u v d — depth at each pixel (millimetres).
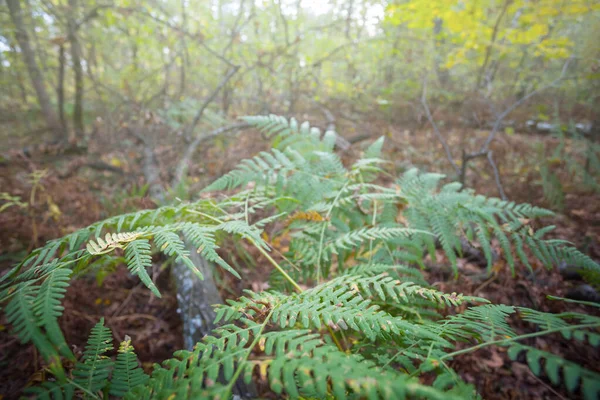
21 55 7059
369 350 1330
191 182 4406
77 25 6750
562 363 648
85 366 979
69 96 10445
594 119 5914
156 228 1213
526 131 7137
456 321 1010
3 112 8938
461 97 7785
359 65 9516
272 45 7480
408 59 7750
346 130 7199
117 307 2623
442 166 5148
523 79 7027
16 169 5238
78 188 4508
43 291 834
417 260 1748
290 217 1775
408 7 4762
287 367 727
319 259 1681
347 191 1979
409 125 7699
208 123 6766
